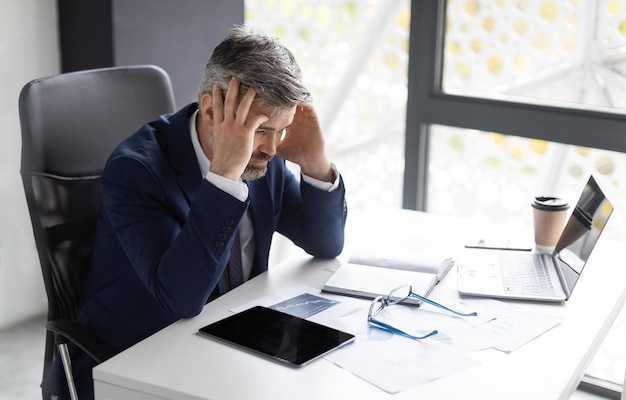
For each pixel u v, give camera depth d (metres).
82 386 1.83
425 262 2.00
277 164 2.10
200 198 1.70
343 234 2.08
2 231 3.05
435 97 2.95
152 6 2.99
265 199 2.03
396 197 3.64
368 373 1.48
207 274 1.69
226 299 1.80
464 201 3.12
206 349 1.56
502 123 2.84
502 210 3.06
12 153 3.03
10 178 3.04
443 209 3.17
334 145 3.71
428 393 1.42
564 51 2.78
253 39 1.72
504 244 2.17
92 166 2.00
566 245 2.00
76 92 1.97
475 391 1.43
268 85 1.68
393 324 1.68
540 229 2.10
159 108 2.18
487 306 1.79
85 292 1.95
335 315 1.73
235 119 1.70
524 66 2.86
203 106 1.78
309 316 1.72
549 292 1.85
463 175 3.09
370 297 1.82
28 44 2.99
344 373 1.48
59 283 1.91
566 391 1.48
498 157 3.01
